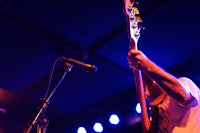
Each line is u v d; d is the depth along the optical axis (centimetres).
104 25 418
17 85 547
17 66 494
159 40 448
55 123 643
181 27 424
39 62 488
